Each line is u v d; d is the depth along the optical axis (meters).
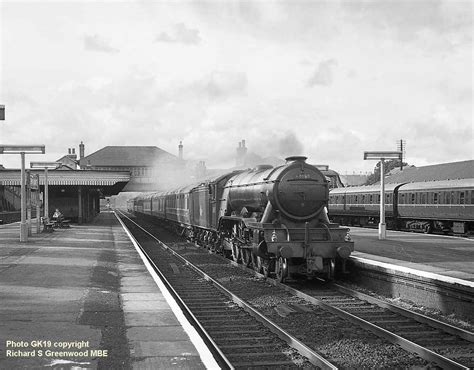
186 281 15.59
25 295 11.20
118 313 9.66
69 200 53.16
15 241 25.27
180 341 7.80
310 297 12.29
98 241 26.16
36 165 30.14
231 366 7.20
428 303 11.85
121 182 46.75
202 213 24.41
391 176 63.00
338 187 45.88
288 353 8.15
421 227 33.91
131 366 6.66
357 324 10.01
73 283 12.80
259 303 12.24
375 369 7.57
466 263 15.20
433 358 7.73
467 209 28.58
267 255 15.27
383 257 16.70
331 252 14.70
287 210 15.13
